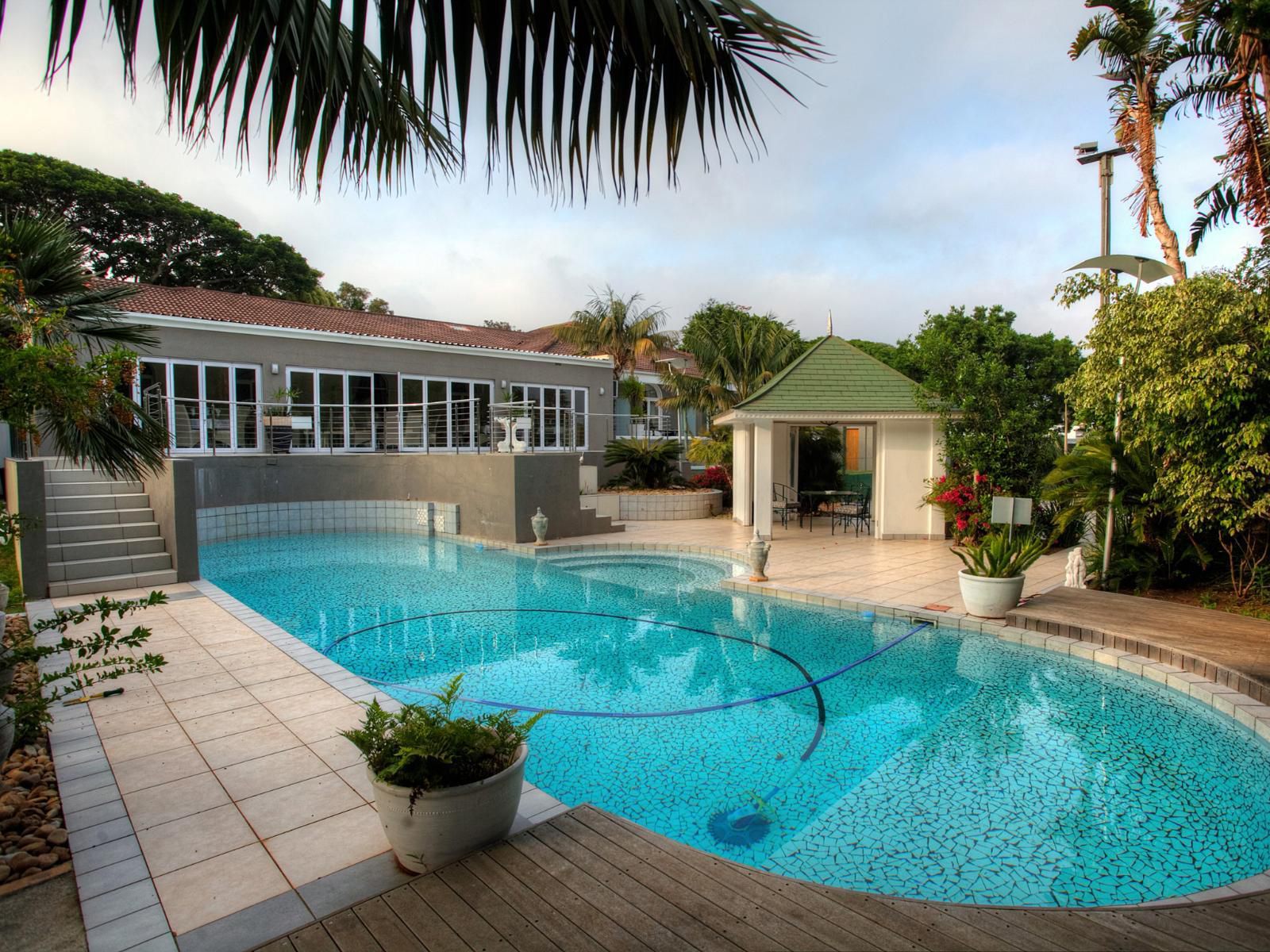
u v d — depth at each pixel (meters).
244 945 2.64
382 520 16.20
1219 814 4.14
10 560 9.87
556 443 19.36
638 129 1.72
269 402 16.38
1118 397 8.10
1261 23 8.12
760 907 2.65
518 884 2.80
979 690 6.17
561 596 10.05
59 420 4.32
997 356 12.62
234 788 3.96
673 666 6.98
